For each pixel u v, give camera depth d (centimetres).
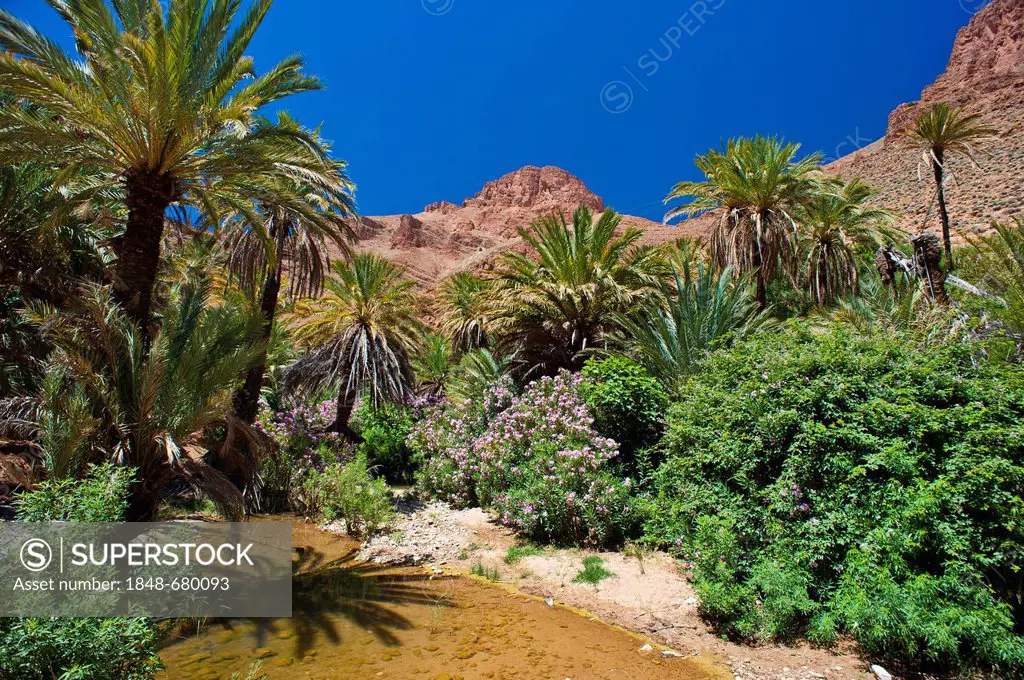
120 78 644
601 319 1353
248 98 789
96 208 925
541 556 702
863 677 397
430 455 1230
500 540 788
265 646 457
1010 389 496
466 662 430
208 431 795
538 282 1347
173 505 976
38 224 881
